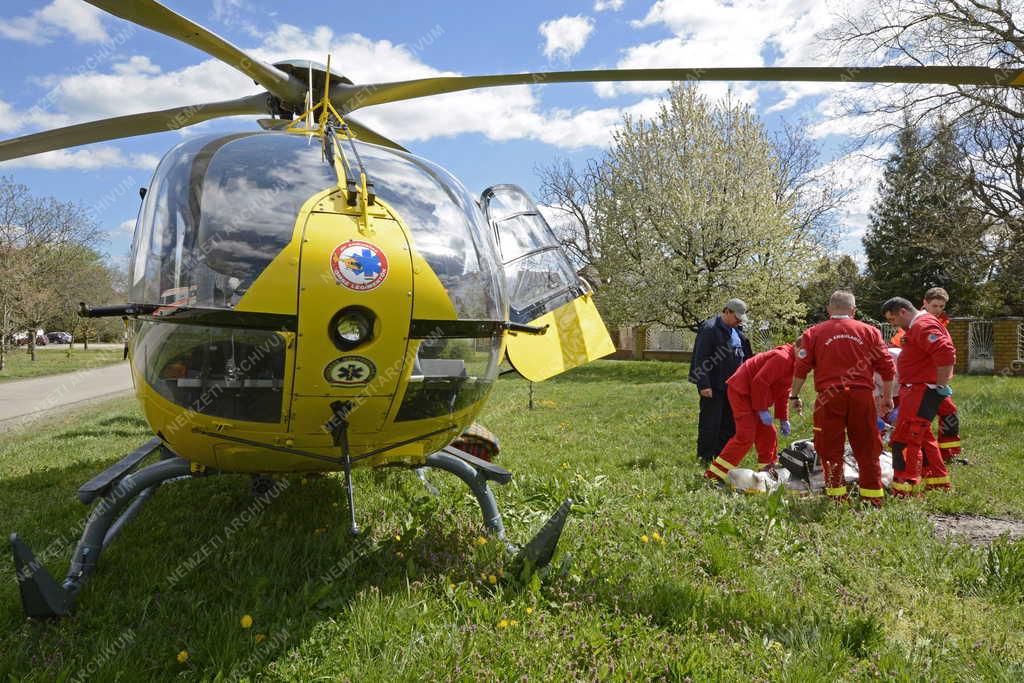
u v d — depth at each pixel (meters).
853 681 2.36
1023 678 2.34
